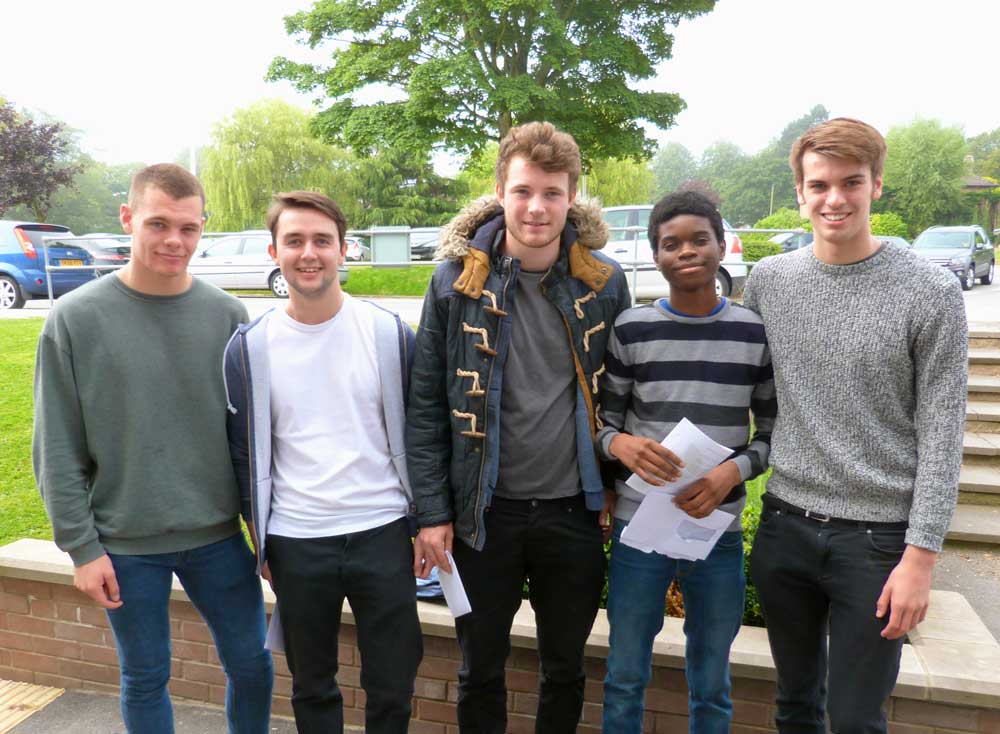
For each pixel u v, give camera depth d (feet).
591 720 8.96
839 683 6.38
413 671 7.30
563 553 7.32
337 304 7.20
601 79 58.65
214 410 7.44
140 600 7.32
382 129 56.29
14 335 25.52
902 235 127.65
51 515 6.97
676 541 7.01
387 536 7.20
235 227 128.36
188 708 10.16
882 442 6.26
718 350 6.96
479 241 7.10
